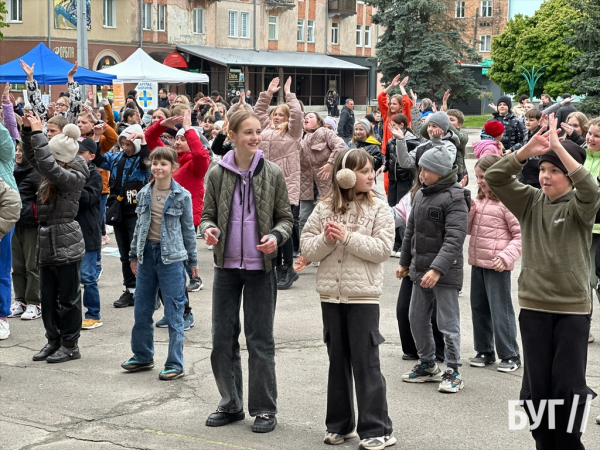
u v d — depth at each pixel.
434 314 6.58
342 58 61.75
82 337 7.55
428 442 5.04
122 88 21.16
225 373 5.33
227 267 5.25
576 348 4.33
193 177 8.77
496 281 6.49
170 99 23.00
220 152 10.16
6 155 6.50
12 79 17.56
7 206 6.27
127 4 47.44
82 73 18.53
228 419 5.35
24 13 43.75
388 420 4.99
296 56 57.72
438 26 50.75
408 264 6.45
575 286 4.34
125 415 5.50
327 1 60.19
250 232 5.24
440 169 6.05
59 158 6.66
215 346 5.33
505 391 6.07
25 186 8.08
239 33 54.53
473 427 5.30
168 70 23.58
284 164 10.28
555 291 4.37
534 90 56.25
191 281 9.55
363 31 63.44
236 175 5.27
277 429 5.27
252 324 5.27
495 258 6.43
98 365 6.69
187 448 4.90
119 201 8.48
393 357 6.94
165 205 6.32
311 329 7.80
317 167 10.66
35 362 6.77
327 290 4.97
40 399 5.82
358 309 4.93
